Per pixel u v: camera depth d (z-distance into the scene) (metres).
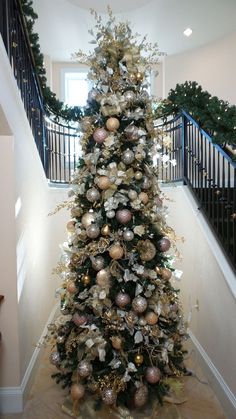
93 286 1.93
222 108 2.22
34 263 2.59
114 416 1.98
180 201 3.17
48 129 3.68
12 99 1.99
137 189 1.96
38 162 2.73
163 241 2.06
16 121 2.08
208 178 2.66
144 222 1.98
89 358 1.94
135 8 4.21
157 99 2.16
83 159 2.06
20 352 2.10
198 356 2.57
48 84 5.61
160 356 1.97
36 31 4.73
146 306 1.89
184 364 2.54
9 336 2.06
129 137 1.95
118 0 4.05
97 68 2.03
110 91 2.00
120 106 1.93
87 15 4.31
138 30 4.78
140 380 1.93
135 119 1.98
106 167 1.96
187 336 2.19
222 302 2.10
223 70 5.16
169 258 2.21
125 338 1.94
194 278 2.75
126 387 1.96
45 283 3.06
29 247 2.43
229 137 2.14
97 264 1.93
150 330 1.93
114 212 1.93
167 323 2.11
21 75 2.39
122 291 1.92
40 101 3.13
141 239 1.96
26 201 2.36
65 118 3.69
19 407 2.06
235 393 1.90
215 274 2.23
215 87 5.26
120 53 2.01
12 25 2.19
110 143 1.91
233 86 5.07
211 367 2.29
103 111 1.95
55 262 3.54
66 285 2.11
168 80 5.64
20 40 2.41
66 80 6.03
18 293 2.09
